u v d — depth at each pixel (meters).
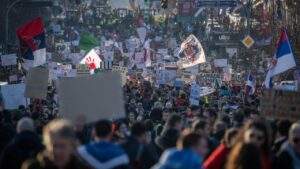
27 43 48.44
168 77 63.91
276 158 19.78
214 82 66.62
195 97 48.41
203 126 22.91
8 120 30.03
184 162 16.42
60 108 21.27
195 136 17.89
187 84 62.62
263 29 103.12
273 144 23.91
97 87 21.36
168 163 16.47
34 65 48.56
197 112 32.91
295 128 19.84
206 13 177.50
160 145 24.45
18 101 43.84
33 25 48.50
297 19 86.00
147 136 24.22
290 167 19.62
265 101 25.44
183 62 66.81
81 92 21.28
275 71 37.03
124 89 55.78
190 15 176.50
